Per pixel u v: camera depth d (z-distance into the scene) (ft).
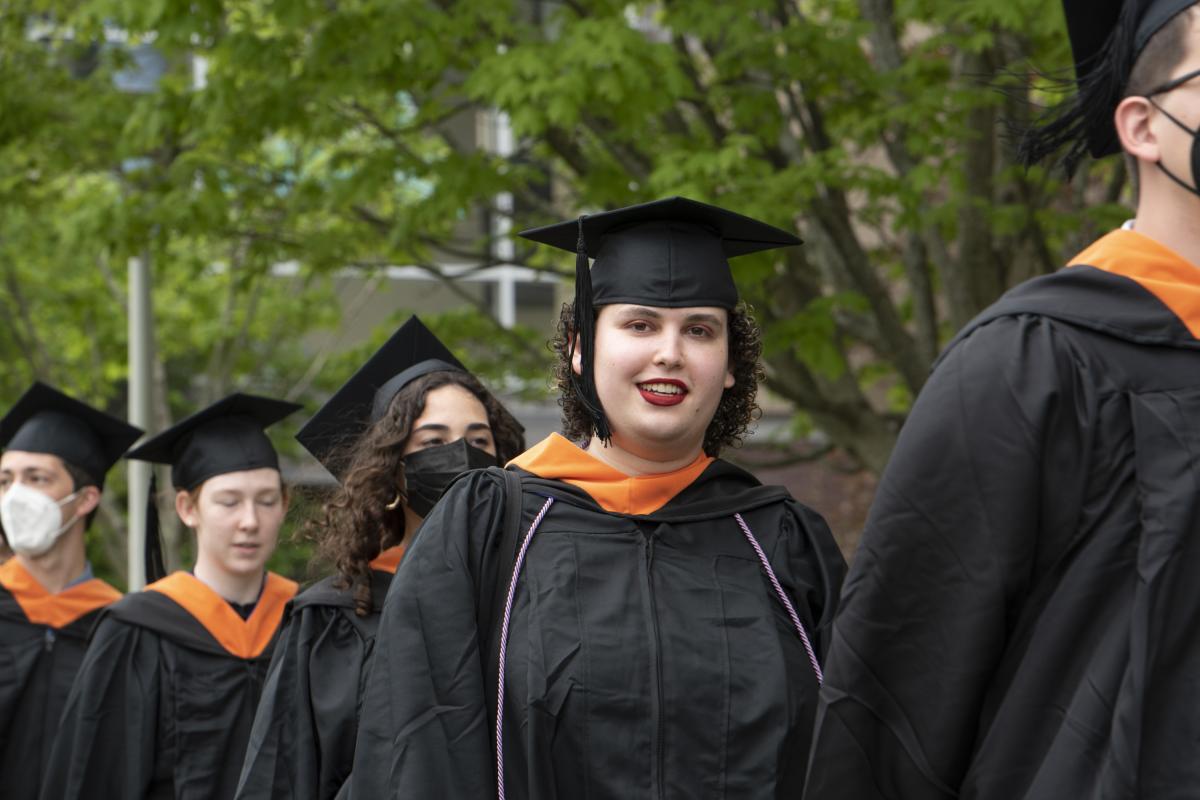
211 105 26.91
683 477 9.94
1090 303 6.21
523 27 26.02
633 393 9.66
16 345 50.70
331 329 52.37
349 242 32.17
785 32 25.58
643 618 9.25
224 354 52.06
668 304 9.71
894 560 6.38
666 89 23.82
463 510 9.63
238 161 31.81
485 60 23.98
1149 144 6.23
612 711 8.97
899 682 6.40
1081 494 6.05
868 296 28.40
